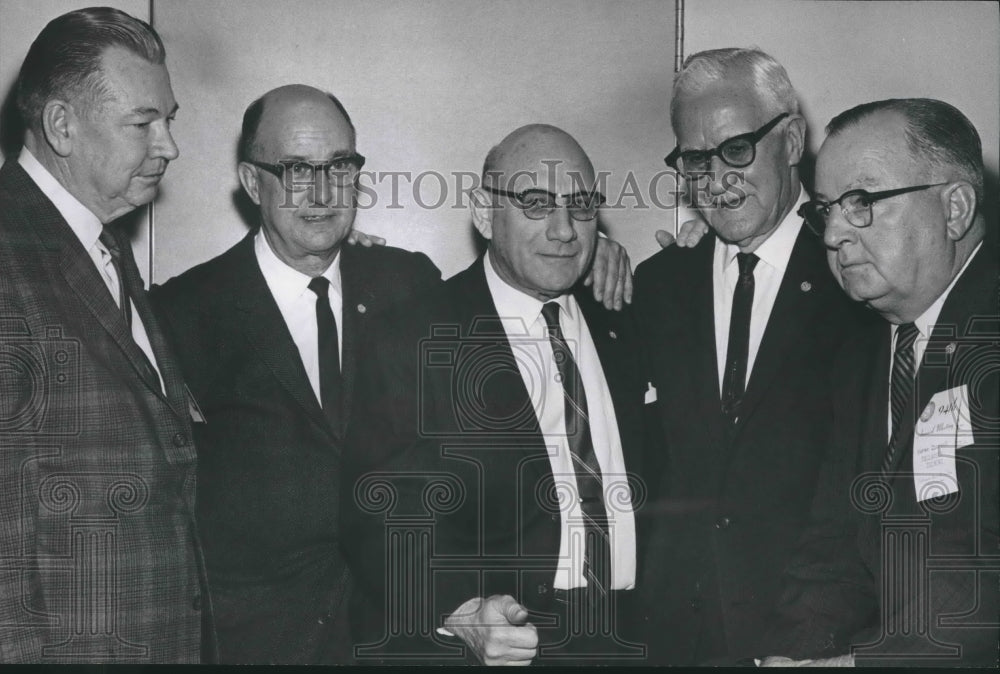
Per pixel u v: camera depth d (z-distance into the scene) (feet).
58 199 7.69
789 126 8.20
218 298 7.96
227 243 7.98
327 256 8.05
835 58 8.24
